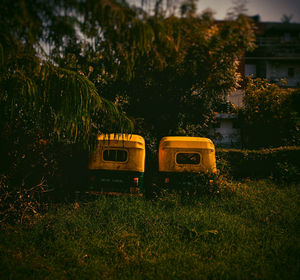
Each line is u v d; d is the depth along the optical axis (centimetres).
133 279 364
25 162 620
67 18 323
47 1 303
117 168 739
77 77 475
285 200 727
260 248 462
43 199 664
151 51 388
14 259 398
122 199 673
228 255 429
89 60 432
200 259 420
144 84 982
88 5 304
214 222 555
